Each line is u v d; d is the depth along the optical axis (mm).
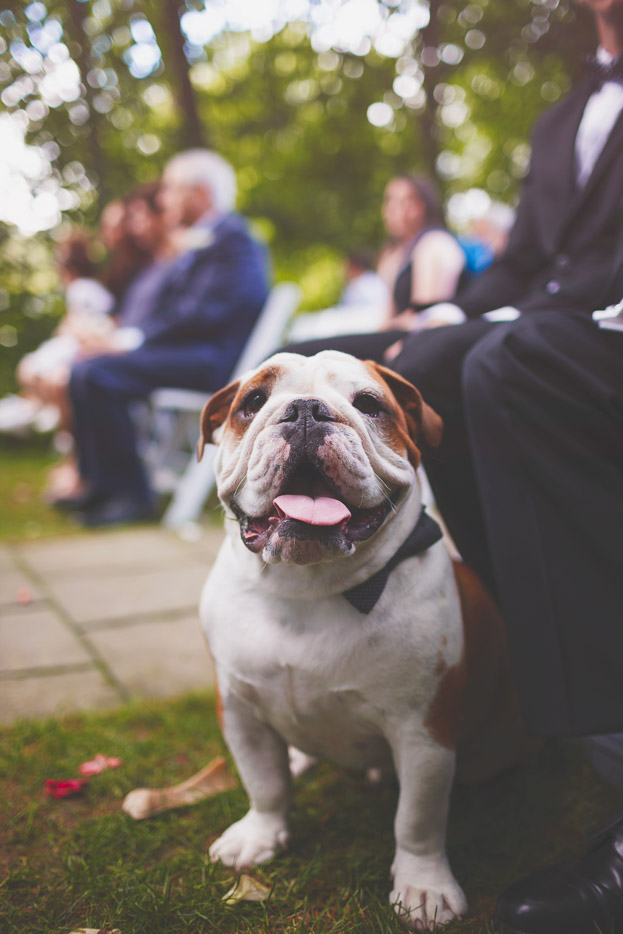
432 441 1652
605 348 1637
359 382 1467
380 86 7473
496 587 2014
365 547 1438
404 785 1508
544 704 1507
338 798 1902
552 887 1421
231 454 1521
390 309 4957
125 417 5043
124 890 1510
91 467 5055
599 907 1378
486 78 8297
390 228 5035
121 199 6129
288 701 1515
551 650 1519
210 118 9570
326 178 10492
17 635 2986
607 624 1491
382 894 1545
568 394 1578
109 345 5168
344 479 1324
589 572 1522
